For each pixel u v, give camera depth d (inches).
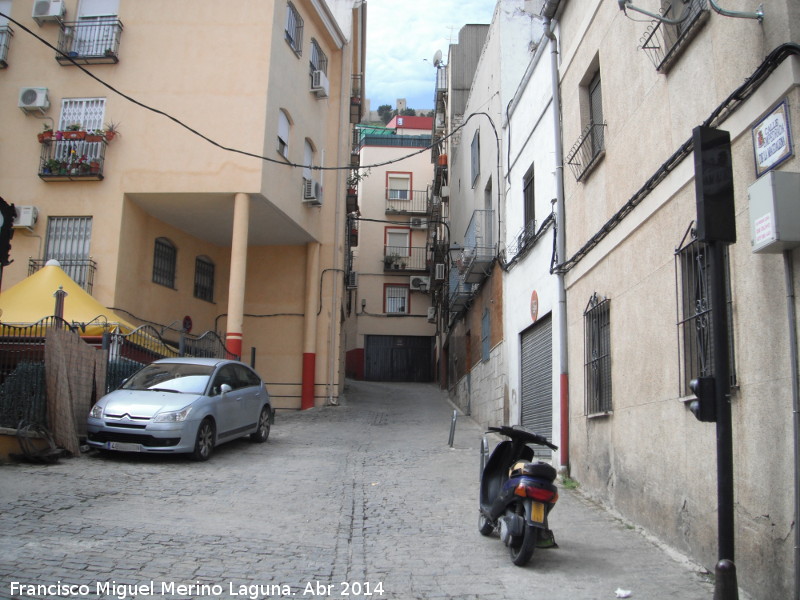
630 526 314.3
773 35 215.9
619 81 356.5
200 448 444.8
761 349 217.0
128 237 712.4
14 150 716.7
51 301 563.8
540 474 251.8
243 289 704.4
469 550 272.1
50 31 738.2
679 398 273.4
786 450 201.9
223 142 717.9
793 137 203.2
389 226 1611.7
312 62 881.5
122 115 721.0
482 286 791.7
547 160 504.1
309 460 474.6
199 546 257.3
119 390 469.4
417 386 1417.3
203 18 743.7
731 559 191.3
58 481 354.0
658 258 298.7
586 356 396.2
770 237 196.4
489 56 775.1
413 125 2025.1
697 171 204.8
